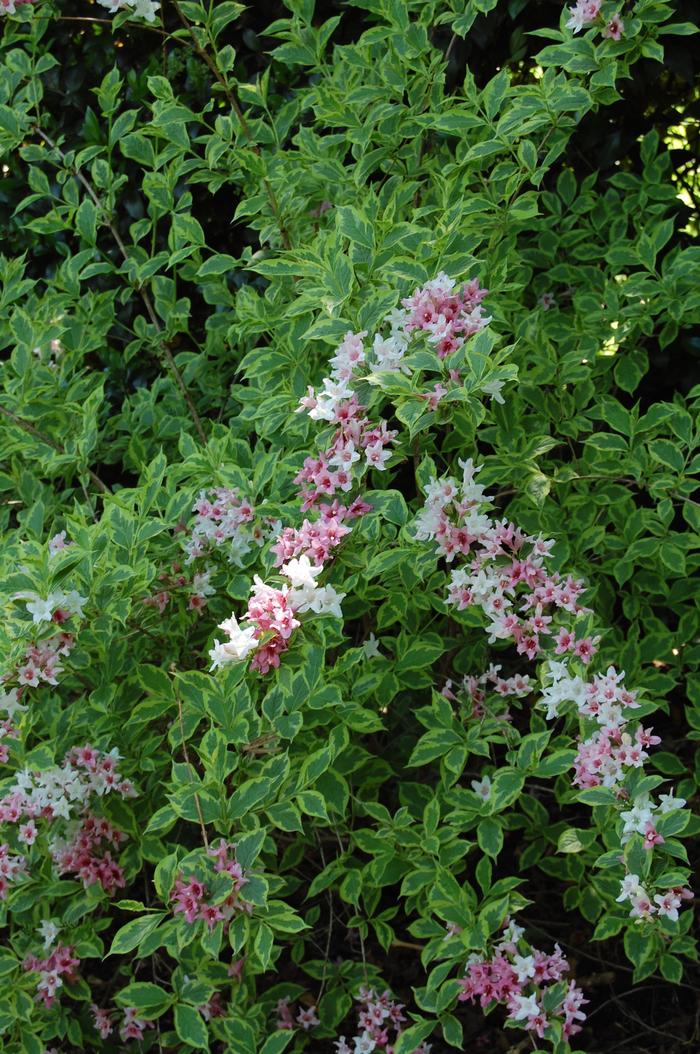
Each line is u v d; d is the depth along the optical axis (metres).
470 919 2.38
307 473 2.40
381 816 2.54
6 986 2.51
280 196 2.76
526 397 2.75
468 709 2.64
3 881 2.49
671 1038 2.75
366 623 2.87
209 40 2.76
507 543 2.43
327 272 2.44
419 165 2.90
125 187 3.56
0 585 2.39
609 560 2.79
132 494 2.63
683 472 2.56
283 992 2.64
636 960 2.43
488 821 2.46
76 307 3.05
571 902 2.67
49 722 2.62
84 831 2.55
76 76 3.54
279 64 3.46
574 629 2.41
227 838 2.31
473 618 2.62
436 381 2.32
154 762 2.59
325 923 2.92
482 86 3.22
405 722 2.87
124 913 2.91
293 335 2.65
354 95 2.75
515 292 2.89
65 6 3.48
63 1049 2.75
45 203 3.63
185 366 3.20
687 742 3.11
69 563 2.40
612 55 2.51
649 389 3.28
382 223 2.49
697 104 3.20
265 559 2.54
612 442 2.61
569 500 2.77
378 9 2.73
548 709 2.39
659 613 3.21
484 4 2.61
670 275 2.75
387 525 2.51
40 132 3.01
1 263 2.98
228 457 2.73
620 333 2.83
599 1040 2.78
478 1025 2.84
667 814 2.27
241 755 2.44
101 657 2.55
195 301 3.70
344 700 2.58
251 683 2.54
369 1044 2.54
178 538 2.67
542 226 2.98
